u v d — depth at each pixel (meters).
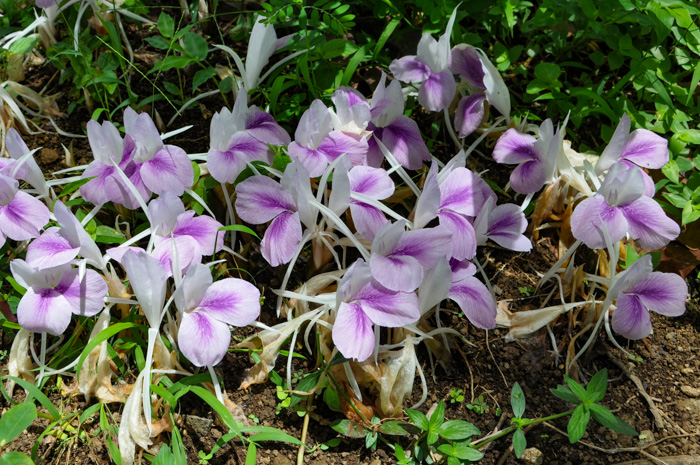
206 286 0.91
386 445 0.93
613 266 0.95
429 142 1.04
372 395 0.95
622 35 1.04
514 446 0.90
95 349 0.93
